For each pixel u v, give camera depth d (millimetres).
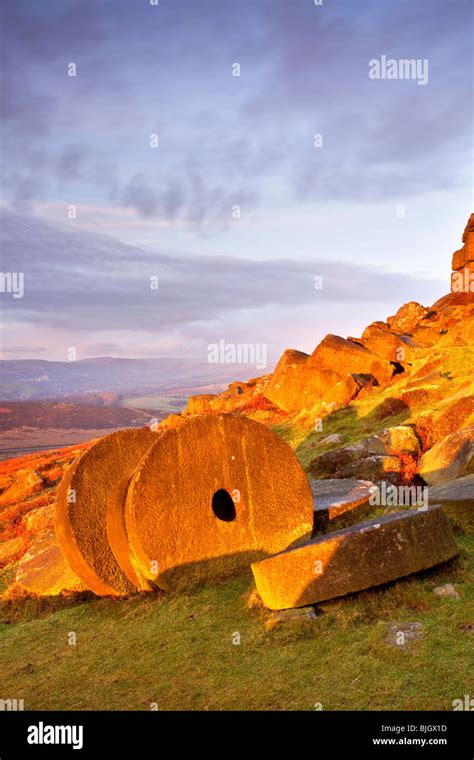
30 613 12344
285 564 8281
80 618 10922
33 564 14477
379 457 15164
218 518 10461
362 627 7531
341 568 8172
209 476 10414
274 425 27406
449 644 6715
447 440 14281
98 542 11180
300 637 7656
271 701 6434
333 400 26453
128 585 11219
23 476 31922
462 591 7977
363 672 6543
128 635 9258
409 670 6383
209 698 6777
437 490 11820
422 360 26234
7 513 25547
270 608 8453
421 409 20531
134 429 12203
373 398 24406
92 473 11508
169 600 10031
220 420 10570
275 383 29984
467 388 19328
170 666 7805
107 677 7961
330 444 20297
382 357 29172
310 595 8180
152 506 9938
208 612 9281
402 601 7918
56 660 9047
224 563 10391
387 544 8289
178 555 10078
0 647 10445
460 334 29766
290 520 10883
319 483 14523
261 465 10789
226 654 7750
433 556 8484
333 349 28469
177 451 10195
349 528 9070
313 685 6543
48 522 20844
